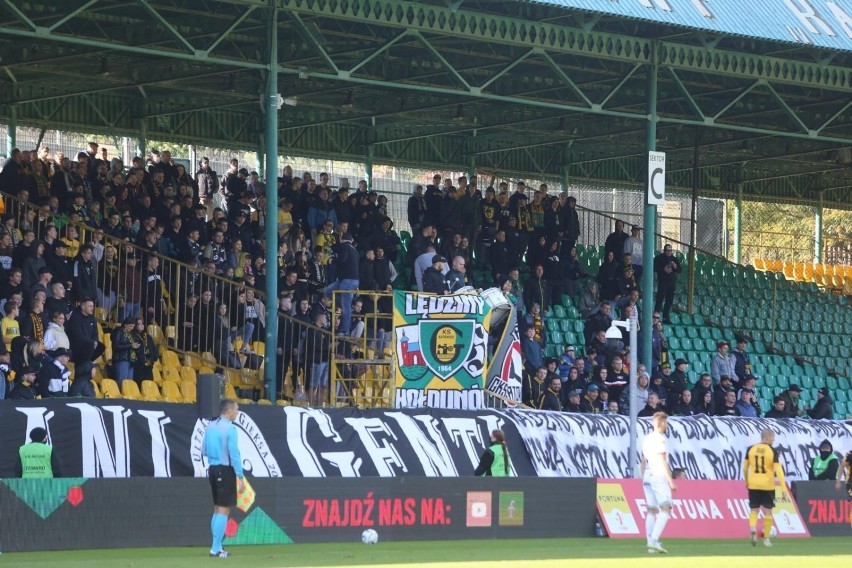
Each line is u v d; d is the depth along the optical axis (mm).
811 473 53469
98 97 69000
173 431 41688
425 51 61688
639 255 69188
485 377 49969
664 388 58188
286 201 60188
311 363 52500
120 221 53438
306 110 74000
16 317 44250
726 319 78062
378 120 77438
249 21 56062
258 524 37156
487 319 48781
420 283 57875
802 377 76500
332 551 35531
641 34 56750
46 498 34125
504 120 76000
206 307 51312
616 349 58594
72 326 45281
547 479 42188
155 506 35750
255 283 55188
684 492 45812
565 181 86688
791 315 80938
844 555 39156
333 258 57844
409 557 34125
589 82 64438
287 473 43531
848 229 134500
